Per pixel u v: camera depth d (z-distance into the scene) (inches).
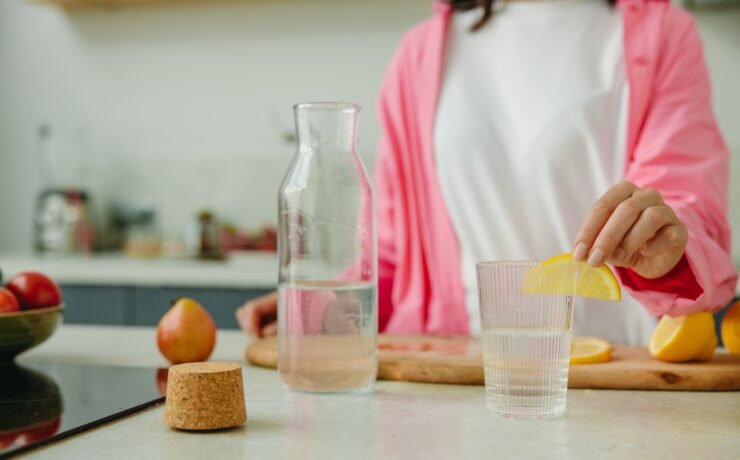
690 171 47.2
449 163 56.2
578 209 54.4
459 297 55.8
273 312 47.9
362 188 32.5
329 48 114.9
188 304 39.9
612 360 36.8
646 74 51.6
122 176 122.8
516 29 57.2
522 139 55.1
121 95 122.6
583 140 53.5
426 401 31.2
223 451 24.2
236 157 119.0
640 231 31.0
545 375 28.3
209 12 118.9
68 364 39.3
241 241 111.6
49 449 24.6
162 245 113.1
